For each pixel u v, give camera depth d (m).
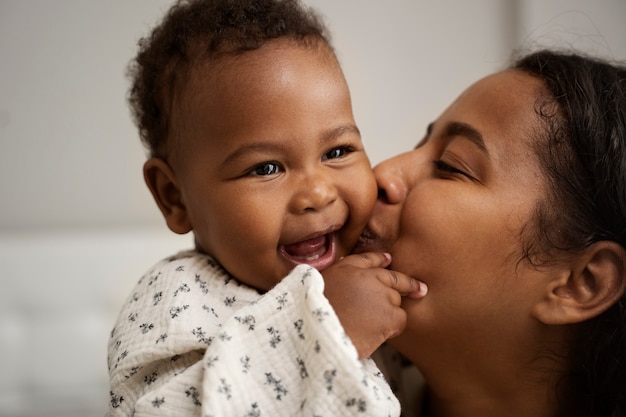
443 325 0.92
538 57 1.03
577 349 0.94
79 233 1.90
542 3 1.92
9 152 1.99
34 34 1.94
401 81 2.06
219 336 0.77
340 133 0.89
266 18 0.91
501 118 0.94
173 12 1.03
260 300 0.79
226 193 0.87
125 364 0.84
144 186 2.05
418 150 1.03
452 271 0.90
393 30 2.04
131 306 0.94
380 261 0.91
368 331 0.80
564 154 0.91
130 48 1.97
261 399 0.75
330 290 0.82
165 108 0.96
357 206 0.91
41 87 1.97
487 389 0.99
